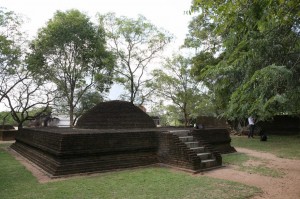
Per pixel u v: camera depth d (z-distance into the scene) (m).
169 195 6.47
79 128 13.85
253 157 12.80
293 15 4.78
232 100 4.80
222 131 14.52
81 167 8.94
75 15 21.11
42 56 21.02
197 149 10.58
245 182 7.99
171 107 27.11
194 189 6.99
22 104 22.23
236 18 4.79
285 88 4.66
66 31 20.25
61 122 29.06
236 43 5.18
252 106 4.47
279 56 5.06
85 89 23.67
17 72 20.70
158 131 11.30
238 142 19.39
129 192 6.71
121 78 24.69
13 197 6.27
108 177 8.38
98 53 21.80
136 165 10.20
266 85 4.30
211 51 19.27
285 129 26.28
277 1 4.45
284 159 12.26
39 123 28.23
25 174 8.84
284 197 6.53
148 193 6.63
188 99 24.95
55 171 8.45
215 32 5.30
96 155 9.51
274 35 5.01
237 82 5.68
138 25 23.75
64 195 6.44
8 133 23.75
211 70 5.57
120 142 10.19
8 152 14.99
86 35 20.84
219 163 10.55
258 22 4.66
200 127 15.53
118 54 24.25
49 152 9.70
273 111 4.61
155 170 9.58
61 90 23.05
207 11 5.20
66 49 21.55
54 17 20.97
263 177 8.67
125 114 13.94
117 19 23.83
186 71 24.67
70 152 8.88
